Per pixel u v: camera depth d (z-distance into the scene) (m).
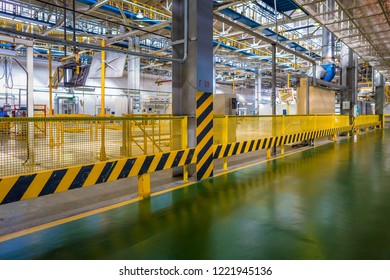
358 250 2.57
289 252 2.54
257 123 6.95
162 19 13.79
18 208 3.73
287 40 16.56
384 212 3.53
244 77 30.00
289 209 3.63
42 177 2.98
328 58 13.04
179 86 5.18
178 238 2.81
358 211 3.56
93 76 7.29
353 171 5.91
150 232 2.96
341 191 4.45
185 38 4.78
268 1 11.51
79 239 2.80
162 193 4.35
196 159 5.00
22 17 11.84
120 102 18.14
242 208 3.67
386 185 4.80
